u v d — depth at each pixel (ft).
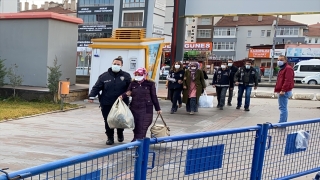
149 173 10.03
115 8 166.50
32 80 41.63
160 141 9.39
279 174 13.56
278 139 13.26
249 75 35.60
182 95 34.35
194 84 32.96
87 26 194.59
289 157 13.89
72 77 45.70
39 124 26.78
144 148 9.09
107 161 8.80
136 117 19.53
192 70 33.04
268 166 13.07
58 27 42.22
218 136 11.09
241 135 11.88
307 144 14.48
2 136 22.17
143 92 19.53
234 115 32.83
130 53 37.29
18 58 42.09
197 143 10.55
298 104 42.55
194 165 10.57
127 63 37.42
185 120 29.81
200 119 30.40
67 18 43.14
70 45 44.78
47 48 40.63
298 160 14.37
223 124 27.94
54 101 37.58
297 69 104.47
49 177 8.89
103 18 191.93
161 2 163.22
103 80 20.30
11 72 40.37
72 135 23.17
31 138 21.90
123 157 8.91
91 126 26.61
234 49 237.25
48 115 31.22
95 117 30.89
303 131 14.17
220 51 241.14
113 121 18.65
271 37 226.38
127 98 20.45
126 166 8.96
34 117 29.89
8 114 29.25
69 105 36.60
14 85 38.37
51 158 17.63
